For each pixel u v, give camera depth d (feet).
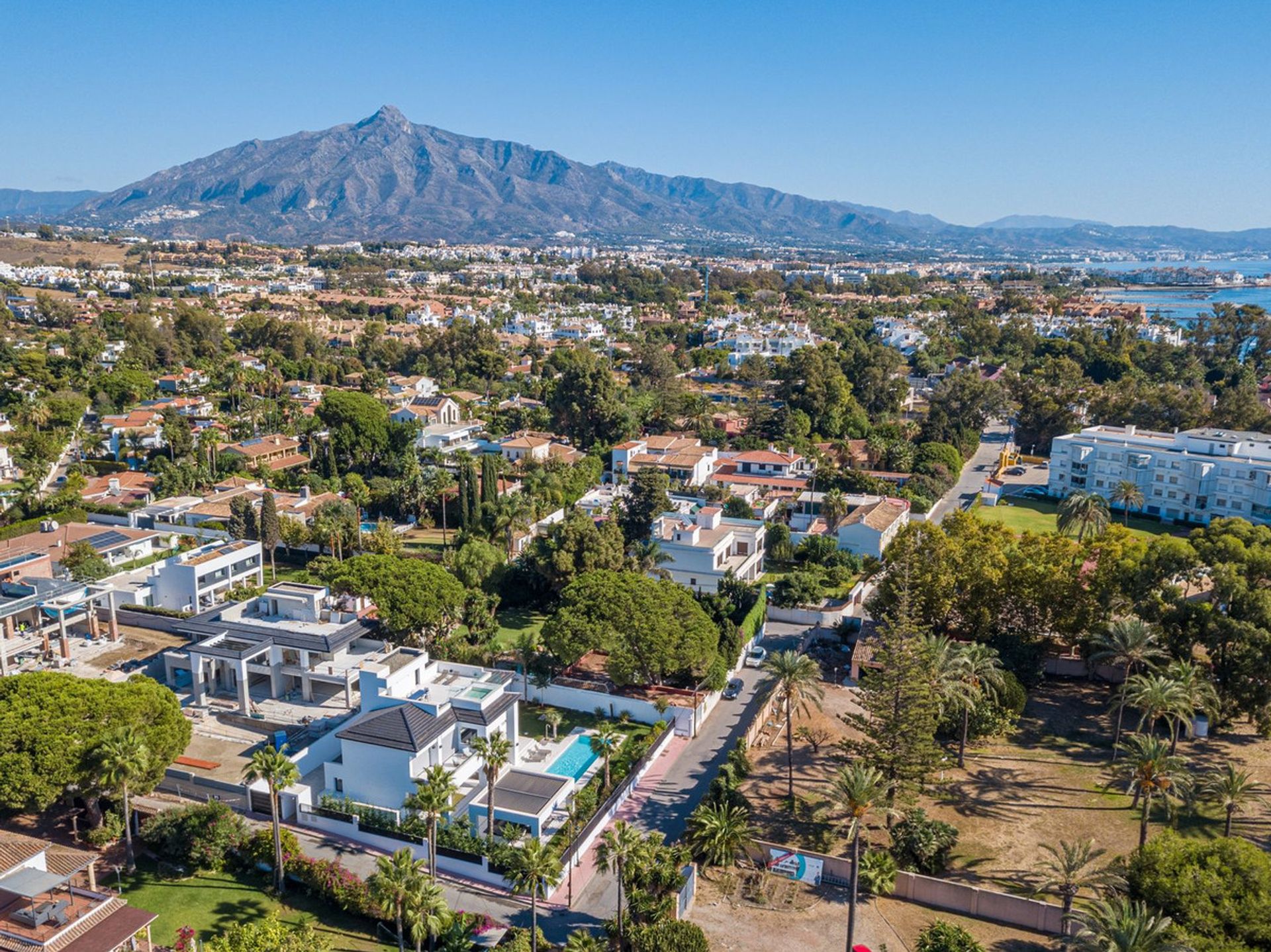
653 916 172.55
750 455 524.93
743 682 288.71
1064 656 293.02
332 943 170.60
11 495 445.37
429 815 180.04
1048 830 209.26
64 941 152.56
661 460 510.99
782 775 234.38
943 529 315.78
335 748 236.43
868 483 487.20
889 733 206.80
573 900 186.60
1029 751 243.81
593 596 267.80
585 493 488.85
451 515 451.94
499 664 287.89
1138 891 163.53
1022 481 555.28
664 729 248.11
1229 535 271.28
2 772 186.09
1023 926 178.40
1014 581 276.00
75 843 201.46
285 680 279.90
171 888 189.78
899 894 189.47
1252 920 150.51
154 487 468.75
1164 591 253.85
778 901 186.09
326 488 478.18
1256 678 234.99
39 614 295.28
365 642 288.92
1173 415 592.60
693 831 198.08
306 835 205.98
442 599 286.46
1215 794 212.84
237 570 348.59
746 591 320.91
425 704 220.64
